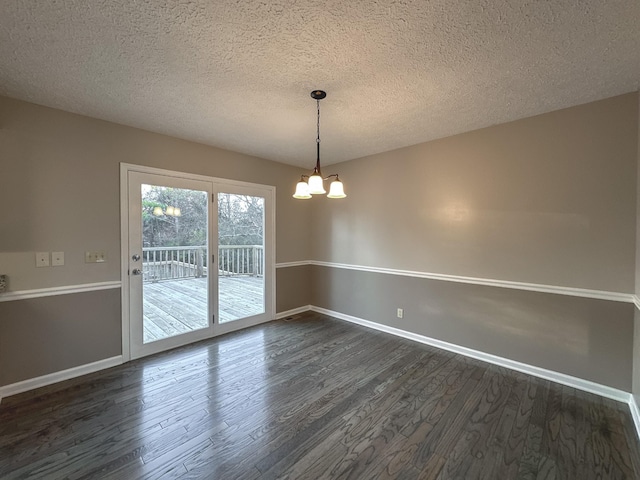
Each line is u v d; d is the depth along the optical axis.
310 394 2.25
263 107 2.40
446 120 2.66
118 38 1.55
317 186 2.13
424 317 3.30
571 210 2.38
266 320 4.04
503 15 1.39
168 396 2.21
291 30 1.50
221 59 1.75
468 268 2.96
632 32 1.50
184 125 2.80
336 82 2.02
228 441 1.74
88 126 2.58
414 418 1.96
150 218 2.98
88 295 2.59
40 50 1.65
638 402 1.91
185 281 3.25
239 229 3.74
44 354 2.37
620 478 1.50
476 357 2.91
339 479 1.48
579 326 2.35
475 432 1.83
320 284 4.49
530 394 2.26
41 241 2.36
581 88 2.08
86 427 1.85
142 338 2.91
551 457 1.63
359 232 3.95
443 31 1.51
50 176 2.40
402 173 3.48
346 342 3.31
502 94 2.18
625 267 2.16
